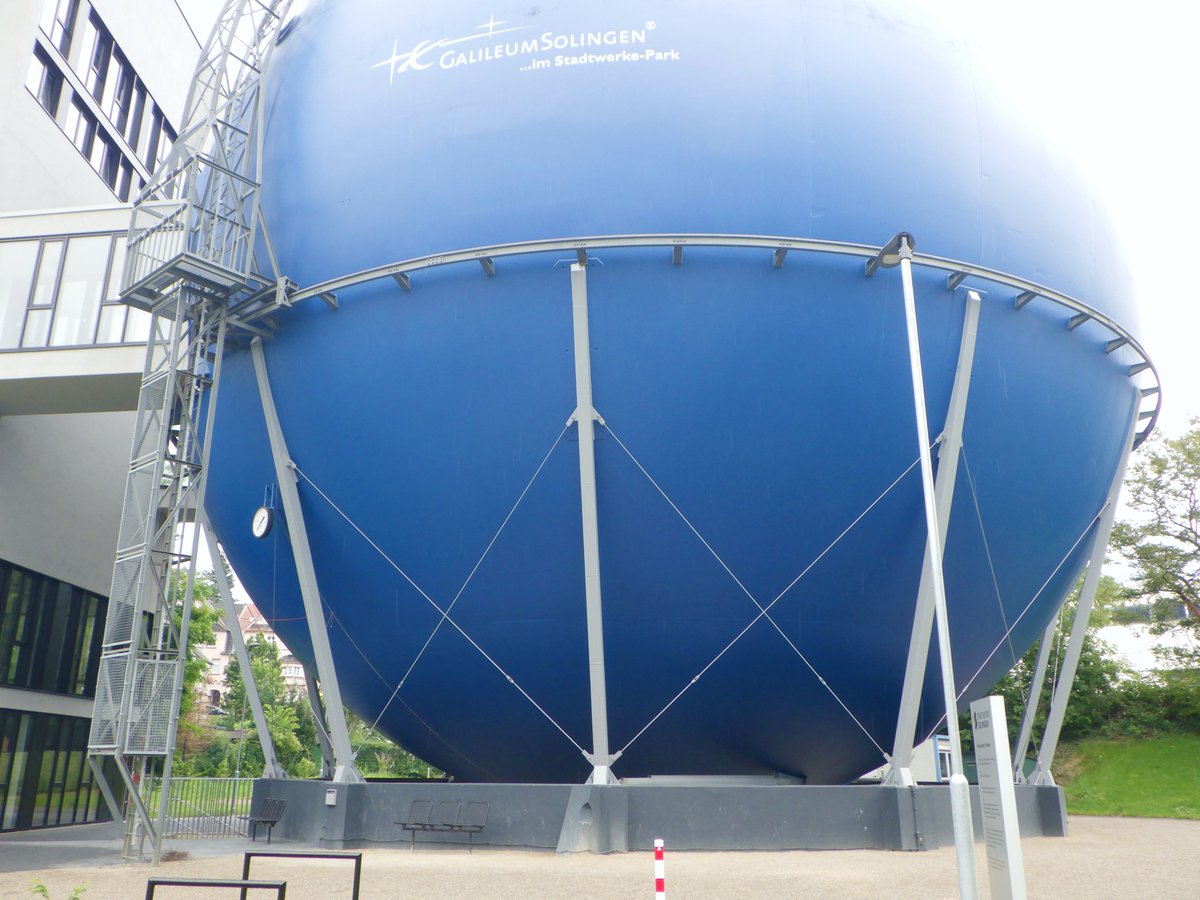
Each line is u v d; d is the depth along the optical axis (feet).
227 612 65.98
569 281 50.19
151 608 94.43
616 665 52.85
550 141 51.39
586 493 49.19
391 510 53.67
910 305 41.42
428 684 57.57
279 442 57.00
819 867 45.09
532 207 50.80
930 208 52.21
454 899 37.29
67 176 91.40
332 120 57.57
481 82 53.57
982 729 31.99
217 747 235.81
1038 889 41.83
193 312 61.31
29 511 79.61
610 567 50.96
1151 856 55.52
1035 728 148.87
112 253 69.41
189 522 69.92
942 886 39.55
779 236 49.65
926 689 58.75
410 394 52.42
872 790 52.54
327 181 56.39
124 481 96.22
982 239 53.31
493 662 54.44
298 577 59.47
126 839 54.49
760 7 53.62
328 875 44.52
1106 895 40.24
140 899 39.19
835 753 59.11
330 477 55.62
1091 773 135.03
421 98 54.60
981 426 53.26
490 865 46.62
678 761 57.36
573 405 50.11
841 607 52.34
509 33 54.19
